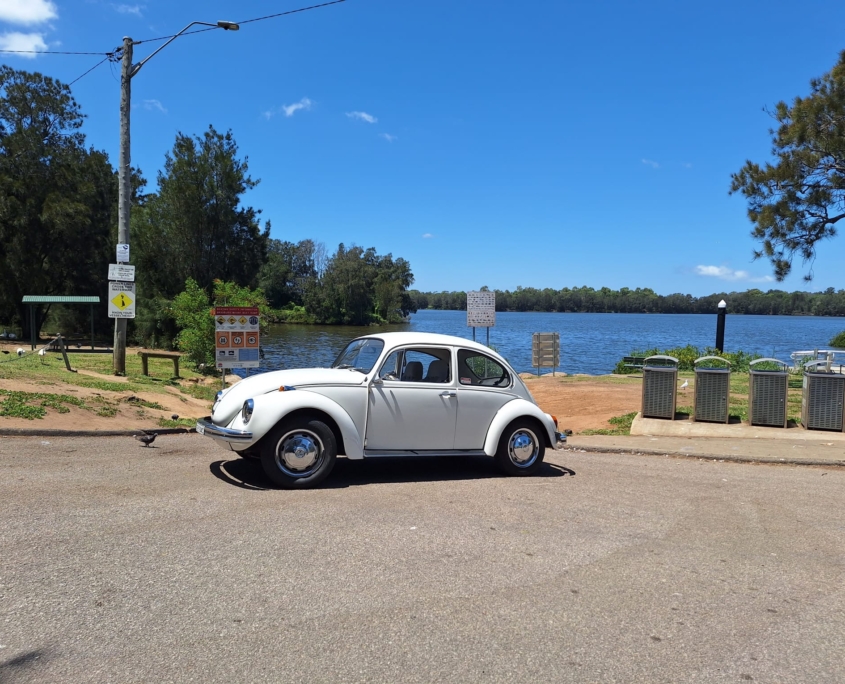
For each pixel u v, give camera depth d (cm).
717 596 422
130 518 526
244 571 428
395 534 518
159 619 356
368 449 683
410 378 719
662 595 420
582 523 576
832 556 508
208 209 3838
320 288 10569
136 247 3769
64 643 325
